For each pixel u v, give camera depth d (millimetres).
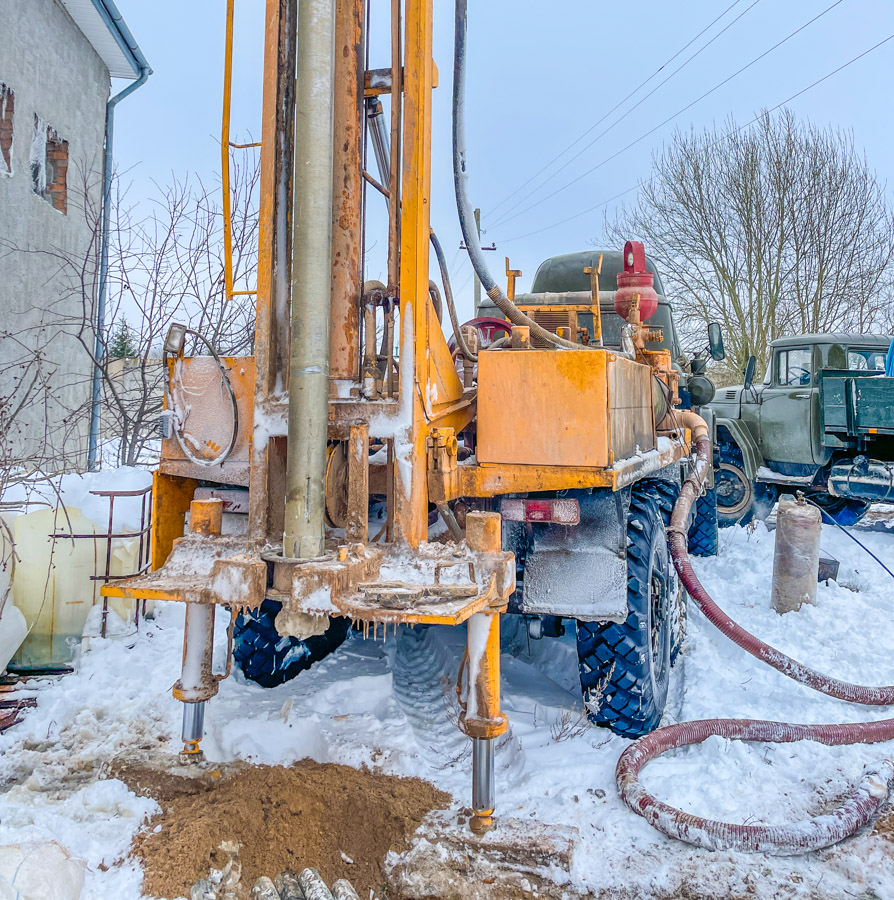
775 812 2432
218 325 6195
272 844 2135
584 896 2014
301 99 2242
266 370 2496
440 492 2430
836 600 4727
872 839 2299
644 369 3533
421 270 2391
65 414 7836
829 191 16266
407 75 2348
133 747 2756
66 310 8031
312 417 2238
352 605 1988
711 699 3363
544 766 2609
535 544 2818
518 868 2104
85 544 3609
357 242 2525
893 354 7605
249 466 2594
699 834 2217
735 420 8516
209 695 2623
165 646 3734
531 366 2527
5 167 6934
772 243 16453
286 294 2537
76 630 3572
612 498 2783
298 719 2891
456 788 2490
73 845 2076
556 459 2498
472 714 2270
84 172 8547
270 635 3299
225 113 2689
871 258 16438
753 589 5215
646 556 2914
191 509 2492
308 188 2232
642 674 2818
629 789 2410
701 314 17109
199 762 2629
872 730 2918
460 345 2998
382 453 2641
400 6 2463
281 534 2520
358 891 2020
